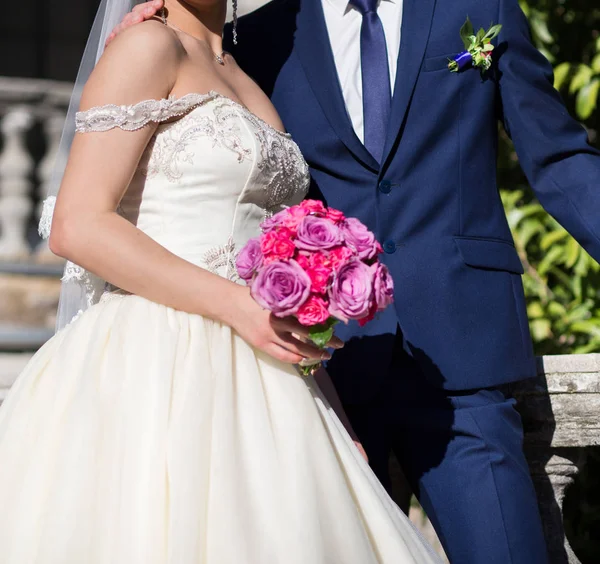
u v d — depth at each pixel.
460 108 3.81
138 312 3.09
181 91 3.28
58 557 2.63
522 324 3.82
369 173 3.79
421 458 3.74
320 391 3.39
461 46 3.86
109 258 3.02
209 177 3.22
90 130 3.09
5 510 2.82
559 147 3.70
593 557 5.72
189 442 2.78
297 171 3.51
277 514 2.78
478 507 3.57
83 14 13.91
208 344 3.05
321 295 2.82
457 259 3.72
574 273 5.93
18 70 13.70
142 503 2.72
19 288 8.34
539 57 3.91
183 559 2.60
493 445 3.61
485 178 3.84
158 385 2.89
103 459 2.80
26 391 3.06
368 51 3.90
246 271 2.91
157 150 3.24
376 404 3.80
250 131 3.29
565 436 4.06
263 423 2.93
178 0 3.55
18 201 9.07
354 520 2.86
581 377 4.02
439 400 3.71
